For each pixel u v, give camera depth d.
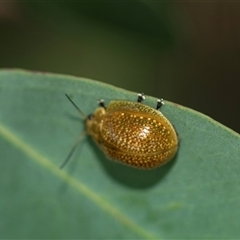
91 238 0.09
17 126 0.09
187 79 0.12
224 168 0.09
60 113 0.09
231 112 0.12
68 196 0.09
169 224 0.09
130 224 0.09
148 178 0.09
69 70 0.12
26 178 0.09
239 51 0.12
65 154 0.09
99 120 0.09
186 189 0.09
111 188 0.09
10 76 0.09
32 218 0.09
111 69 0.12
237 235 0.09
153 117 0.09
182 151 0.09
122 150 0.09
